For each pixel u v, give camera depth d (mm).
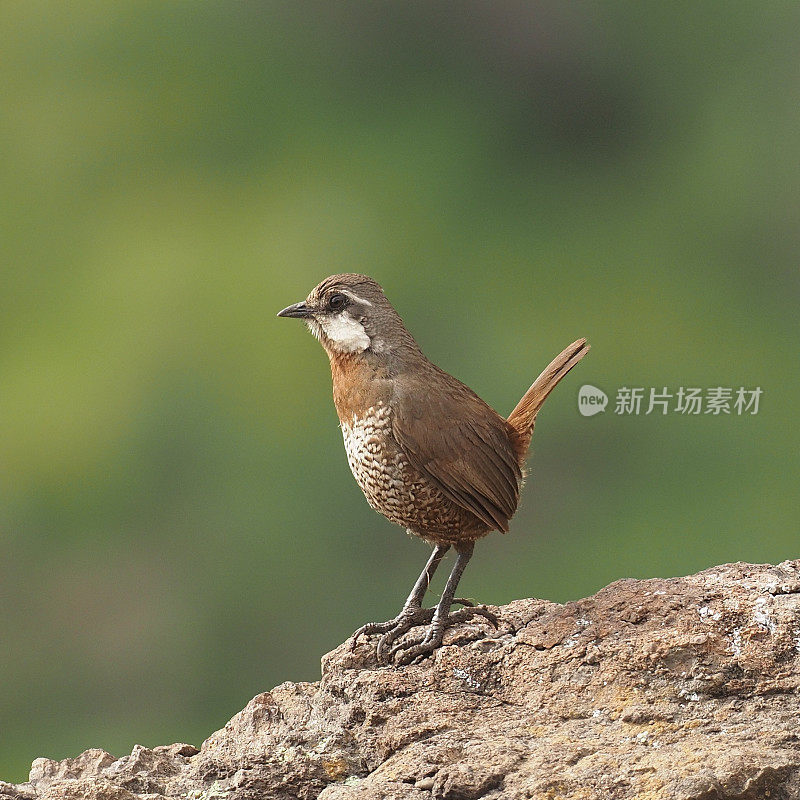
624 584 6238
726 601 5941
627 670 5703
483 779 5094
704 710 5520
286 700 6023
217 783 5586
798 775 4957
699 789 4820
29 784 5719
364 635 6316
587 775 5023
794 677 5582
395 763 5309
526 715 5656
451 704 5738
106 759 5875
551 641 5953
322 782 5484
